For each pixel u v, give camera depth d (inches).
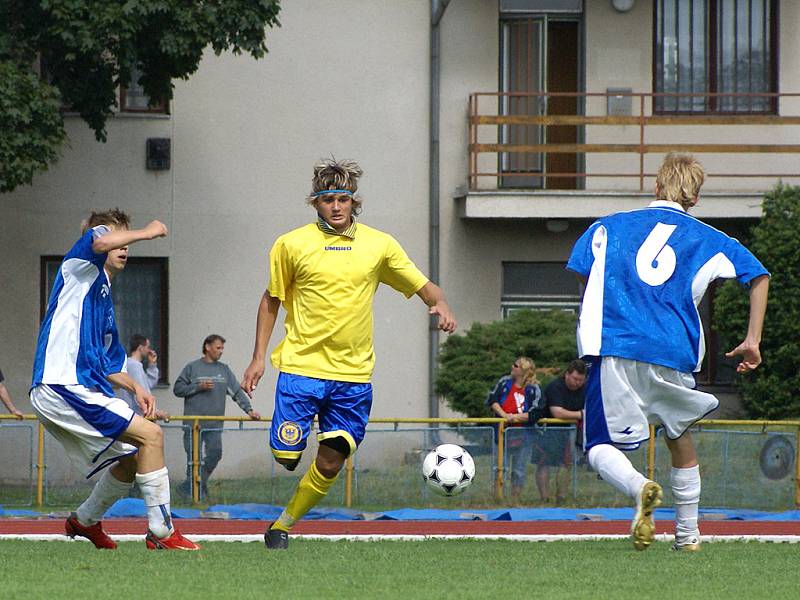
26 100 1918.1
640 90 2524.6
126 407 845.2
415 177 2509.8
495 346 2132.1
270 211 2492.6
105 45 1968.5
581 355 869.2
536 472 1764.3
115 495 884.0
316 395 911.0
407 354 2507.4
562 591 652.1
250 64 2486.5
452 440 1776.6
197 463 1763.0
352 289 911.0
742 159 2511.1
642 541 836.6
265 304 933.8
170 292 2469.2
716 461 1785.2
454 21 2509.8
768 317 2237.9
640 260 872.3
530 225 2506.2
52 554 831.1
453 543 1069.8
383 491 1769.2
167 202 2469.2
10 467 1756.9
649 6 2522.1
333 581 682.8
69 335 829.8
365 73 2502.5
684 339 866.8
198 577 690.8
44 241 2445.9
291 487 1772.9
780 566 802.2
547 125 2527.1
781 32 2534.5
